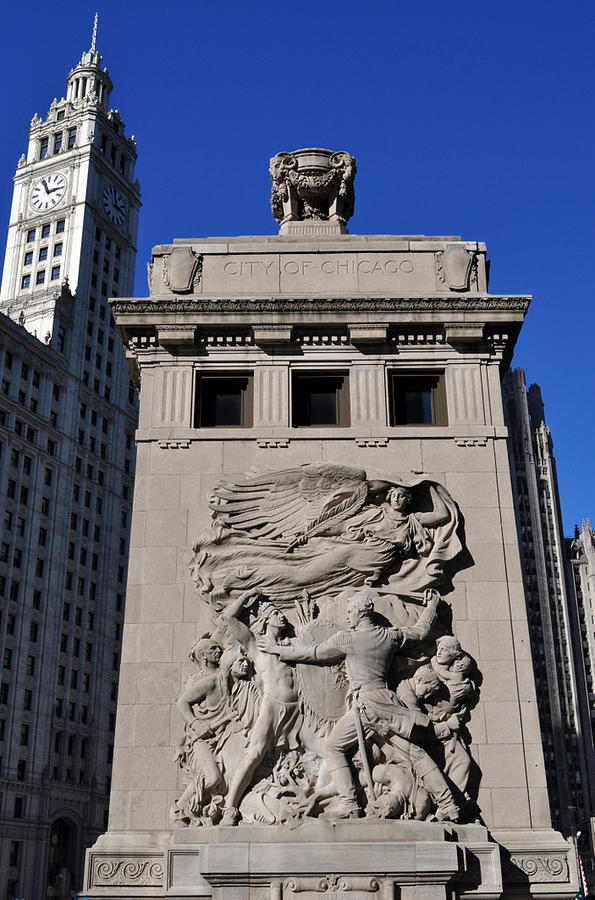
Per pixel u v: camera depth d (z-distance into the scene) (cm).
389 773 1666
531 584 14275
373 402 2036
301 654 1750
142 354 2081
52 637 9262
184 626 1839
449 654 1791
